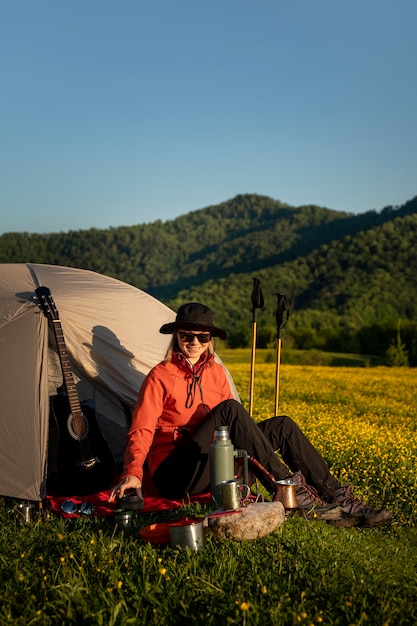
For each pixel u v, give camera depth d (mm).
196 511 4676
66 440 5375
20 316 5531
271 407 13391
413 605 3531
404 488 6703
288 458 4965
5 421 5164
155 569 3727
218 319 162750
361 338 84688
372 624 3277
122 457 6207
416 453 8695
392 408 16078
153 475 5059
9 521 4711
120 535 4207
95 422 5535
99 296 6191
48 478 5309
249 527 4086
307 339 86750
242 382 22156
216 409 4809
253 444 4715
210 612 3348
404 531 5430
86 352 5980
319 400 17703
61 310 5863
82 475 5348
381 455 8102
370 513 4812
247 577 3682
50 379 6086
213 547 3990
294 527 4426
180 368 5035
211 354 5148
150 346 6359
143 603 3449
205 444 4824
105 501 5164
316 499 4836
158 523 4375
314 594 3516
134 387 6129
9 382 5266
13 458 5074
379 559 4289
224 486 4191
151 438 4801
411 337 80500
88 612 3283
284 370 33469
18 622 3266
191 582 3580
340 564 3922
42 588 3557
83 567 3775
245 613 3246
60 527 4535
